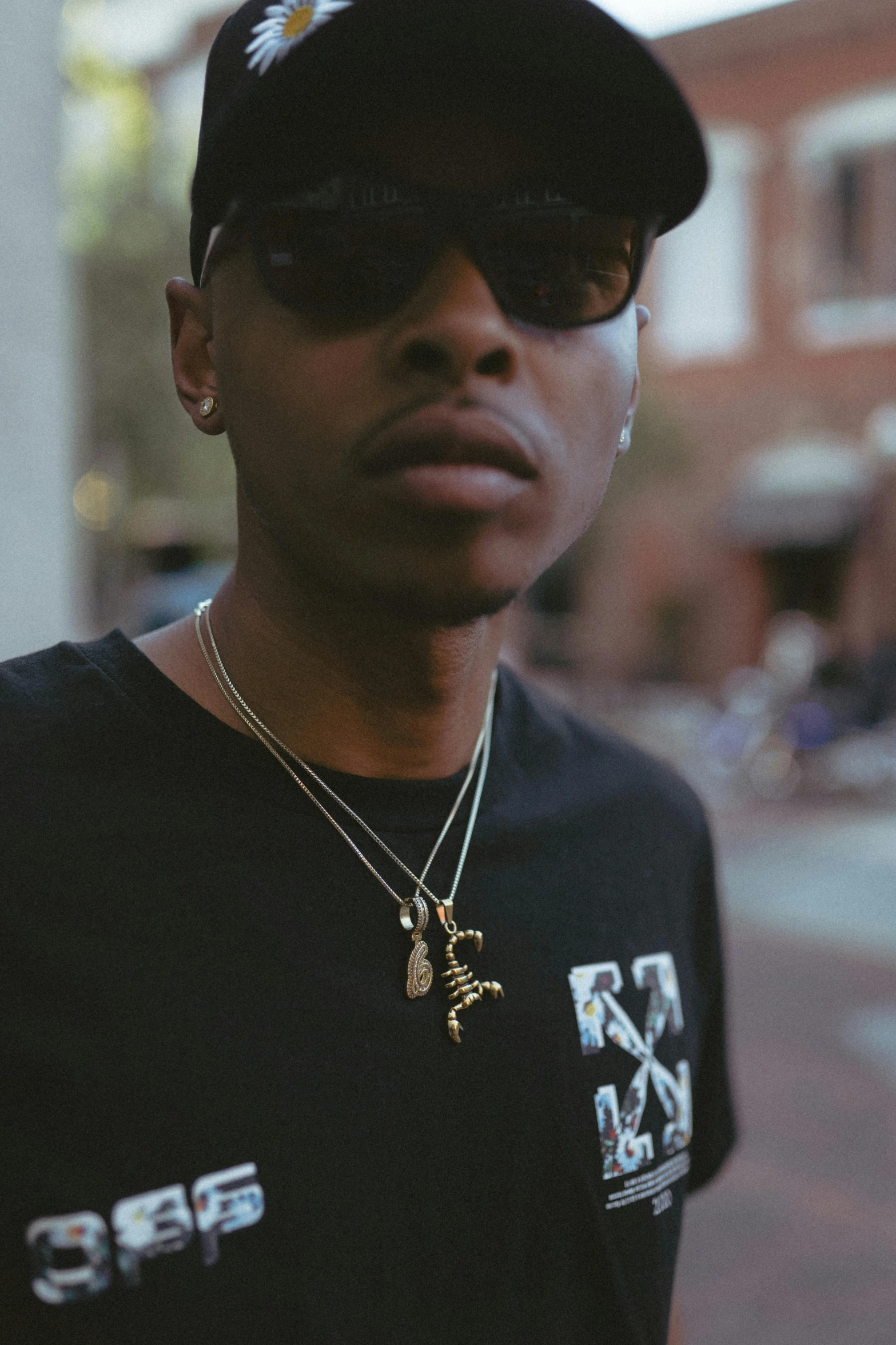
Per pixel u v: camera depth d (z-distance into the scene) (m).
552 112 0.81
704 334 17.02
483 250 0.79
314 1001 0.87
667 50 16.59
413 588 0.81
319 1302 0.82
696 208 0.92
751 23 15.90
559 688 14.07
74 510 5.09
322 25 0.75
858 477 15.86
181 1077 0.82
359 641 0.91
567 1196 0.96
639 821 1.15
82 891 0.84
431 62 0.77
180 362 0.95
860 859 7.98
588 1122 0.99
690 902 1.21
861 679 10.65
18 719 0.90
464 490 0.78
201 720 0.92
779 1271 3.19
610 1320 0.98
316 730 0.94
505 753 1.10
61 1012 0.81
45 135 4.42
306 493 0.81
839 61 15.39
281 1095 0.84
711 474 17.11
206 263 0.87
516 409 0.80
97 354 11.38
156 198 11.59
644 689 17.30
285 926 0.88
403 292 0.78
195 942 0.85
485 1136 0.92
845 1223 3.42
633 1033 1.04
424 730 0.97
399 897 0.93
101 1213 0.78
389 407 0.78
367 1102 0.86
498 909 1.00
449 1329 0.88
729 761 10.50
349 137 0.79
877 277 15.69
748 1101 4.20
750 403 16.72
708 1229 3.40
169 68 15.69
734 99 16.22
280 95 0.77
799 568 16.88
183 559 12.66
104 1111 0.80
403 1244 0.86
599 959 1.04
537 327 0.82
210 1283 0.79
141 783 0.89
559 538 0.87
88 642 0.98
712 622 17.34
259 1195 0.82
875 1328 2.94
